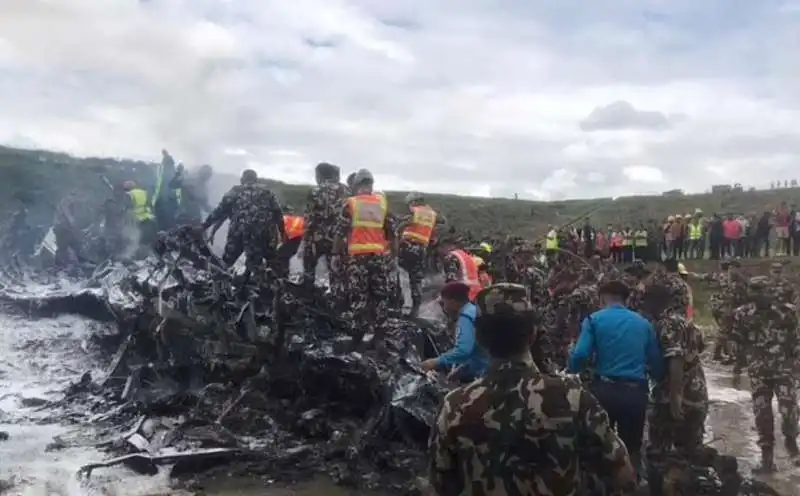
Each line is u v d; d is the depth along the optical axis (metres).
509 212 53.72
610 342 5.39
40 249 17.50
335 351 7.90
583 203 57.44
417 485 6.34
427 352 8.88
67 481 6.40
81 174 23.89
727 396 11.18
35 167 23.86
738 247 27.45
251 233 9.72
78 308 13.08
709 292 21.56
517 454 2.73
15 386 9.69
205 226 10.12
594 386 5.39
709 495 5.54
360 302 8.23
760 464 7.67
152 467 6.74
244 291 9.12
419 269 11.44
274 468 6.87
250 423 7.73
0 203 22.61
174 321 8.94
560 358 10.16
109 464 6.66
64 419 8.33
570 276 12.74
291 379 8.10
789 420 7.89
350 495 6.32
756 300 7.69
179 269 9.56
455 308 5.80
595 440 2.75
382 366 7.65
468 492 2.79
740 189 57.50
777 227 28.22
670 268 24.14
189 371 8.71
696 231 28.20
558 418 2.73
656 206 53.72
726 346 14.13
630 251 27.77
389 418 7.04
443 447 2.84
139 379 8.85
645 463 5.67
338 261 8.58
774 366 7.59
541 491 2.70
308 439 7.49
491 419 2.76
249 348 8.48
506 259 13.59
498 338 2.83
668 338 5.56
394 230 8.68
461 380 5.87
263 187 9.96
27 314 13.25
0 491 6.11
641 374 5.39
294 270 11.49
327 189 9.37
